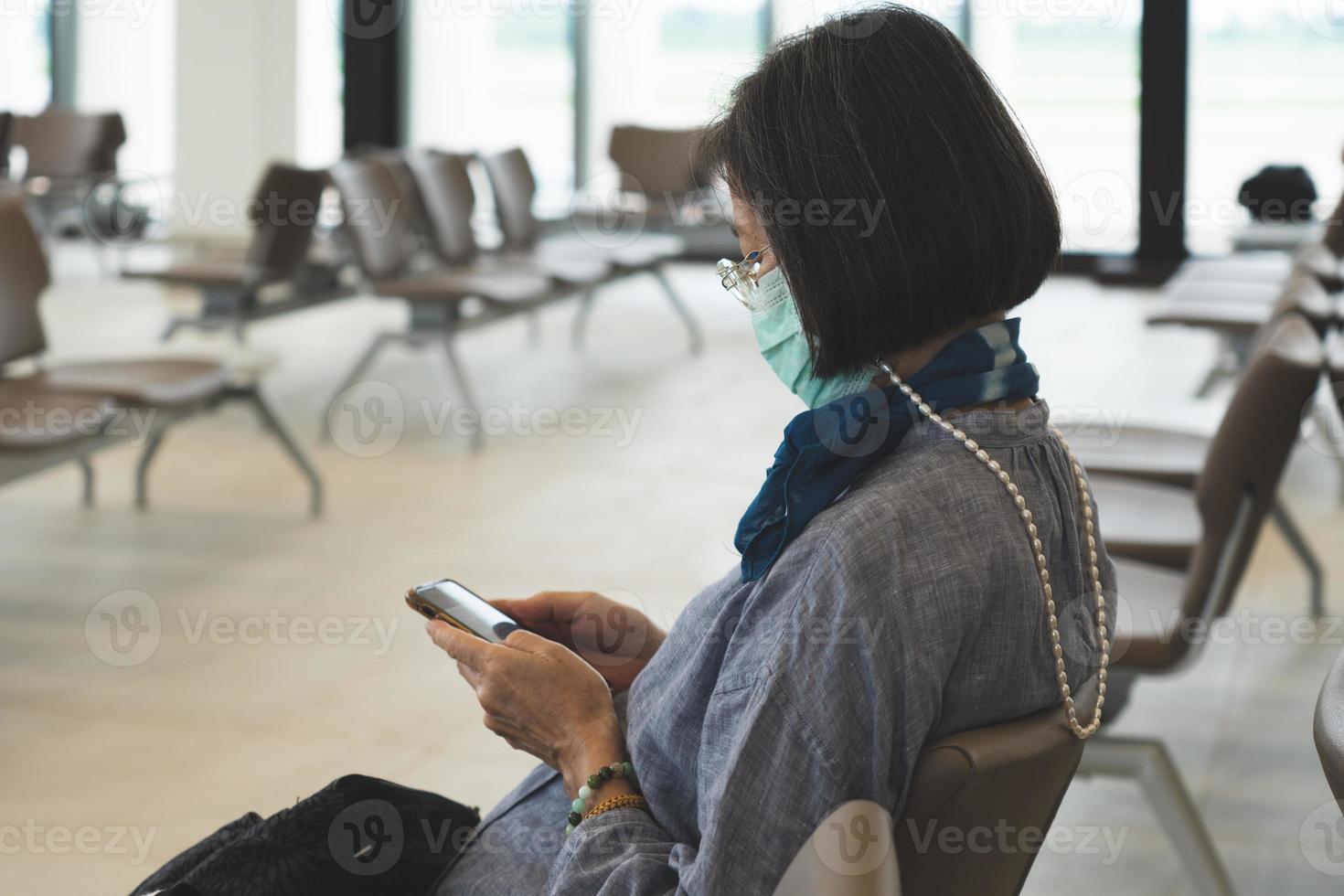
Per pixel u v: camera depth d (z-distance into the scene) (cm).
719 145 105
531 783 127
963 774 92
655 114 1018
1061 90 919
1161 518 245
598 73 1016
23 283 361
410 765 254
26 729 266
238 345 664
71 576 356
